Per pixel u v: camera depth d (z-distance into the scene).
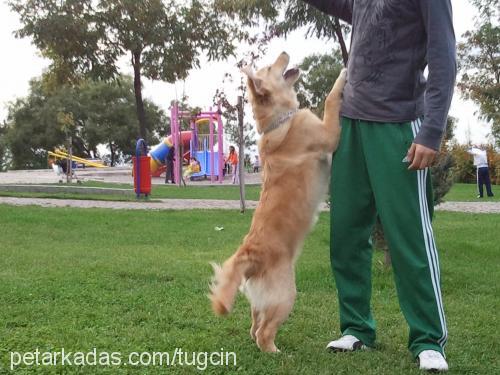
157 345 3.76
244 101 12.44
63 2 23.92
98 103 55.62
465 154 29.25
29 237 8.42
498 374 3.37
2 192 16.77
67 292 5.05
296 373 3.27
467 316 4.64
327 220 11.36
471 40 29.19
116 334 3.97
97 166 45.72
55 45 24.12
